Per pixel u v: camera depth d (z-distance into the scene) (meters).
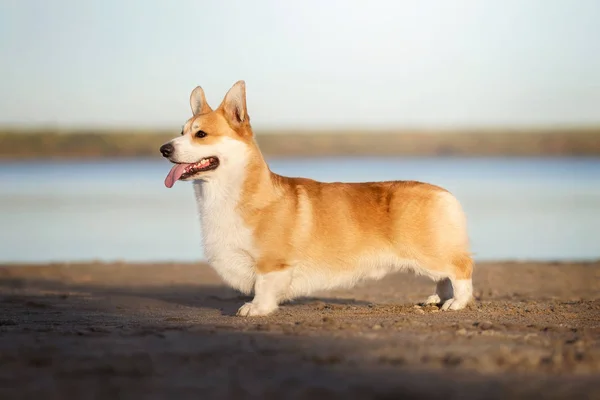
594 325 6.07
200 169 6.61
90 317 6.84
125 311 7.39
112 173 34.25
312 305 7.59
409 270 6.99
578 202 21.48
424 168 36.78
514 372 4.25
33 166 41.22
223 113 6.70
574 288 9.71
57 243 15.17
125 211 20.11
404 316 6.52
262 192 6.63
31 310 7.45
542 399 3.69
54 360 4.54
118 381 4.06
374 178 27.59
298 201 6.73
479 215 18.75
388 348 4.84
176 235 16.33
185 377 4.14
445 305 6.93
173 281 10.77
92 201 22.34
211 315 6.88
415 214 6.77
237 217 6.62
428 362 4.47
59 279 10.96
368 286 9.88
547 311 6.88
